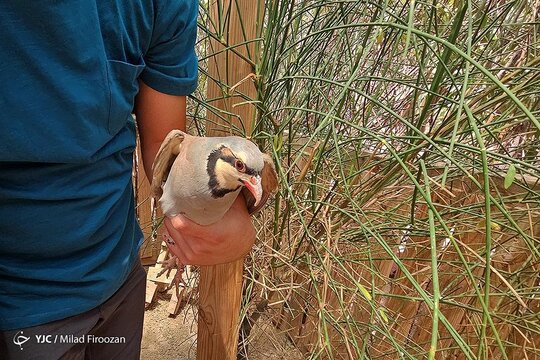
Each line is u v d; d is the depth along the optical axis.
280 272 1.22
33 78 0.56
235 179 0.62
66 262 0.70
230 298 1.02
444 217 1.08
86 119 0.61
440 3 1.01
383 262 1.21
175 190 0.66
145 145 0.83
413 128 0.54
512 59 1.11
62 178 0.65
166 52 0.72
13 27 0.53
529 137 1.12
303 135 1.15
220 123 0.93
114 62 0.63
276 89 1.02
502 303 1.06
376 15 0.89
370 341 1.15
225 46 0.81
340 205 1.01
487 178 0.39
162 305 1.66
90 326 0.77
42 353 0.70
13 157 0.58
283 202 1.14
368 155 1.08
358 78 0.77
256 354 1.36
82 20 0.57
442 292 1.05
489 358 1.14
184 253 0.73
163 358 1.47
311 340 1.30
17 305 0.68
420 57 0.88
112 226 0.75
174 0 0.68
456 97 0.90
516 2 0.97
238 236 0.72
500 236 1.05
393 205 1.18
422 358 1.22
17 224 0.64
